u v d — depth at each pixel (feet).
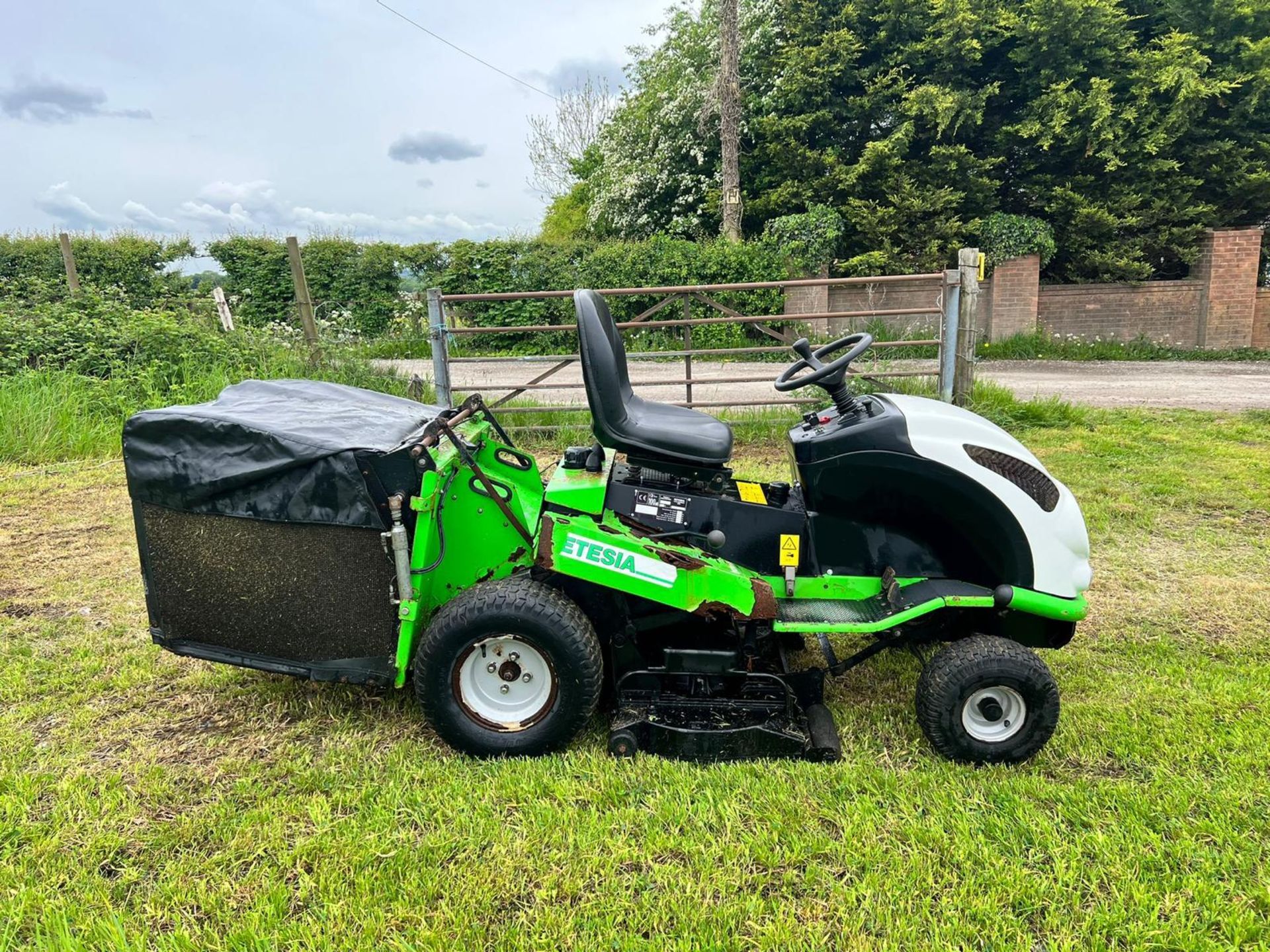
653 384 22.77
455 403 26.76
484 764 8.61
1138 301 46.19
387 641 8.77
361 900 6.71
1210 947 6.26
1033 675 8.41
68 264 41.09
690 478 9.40
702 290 22.22
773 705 9.09
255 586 8.79
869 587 9.36
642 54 60.85
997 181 46.83
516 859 7.20
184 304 34.91
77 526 16.66
